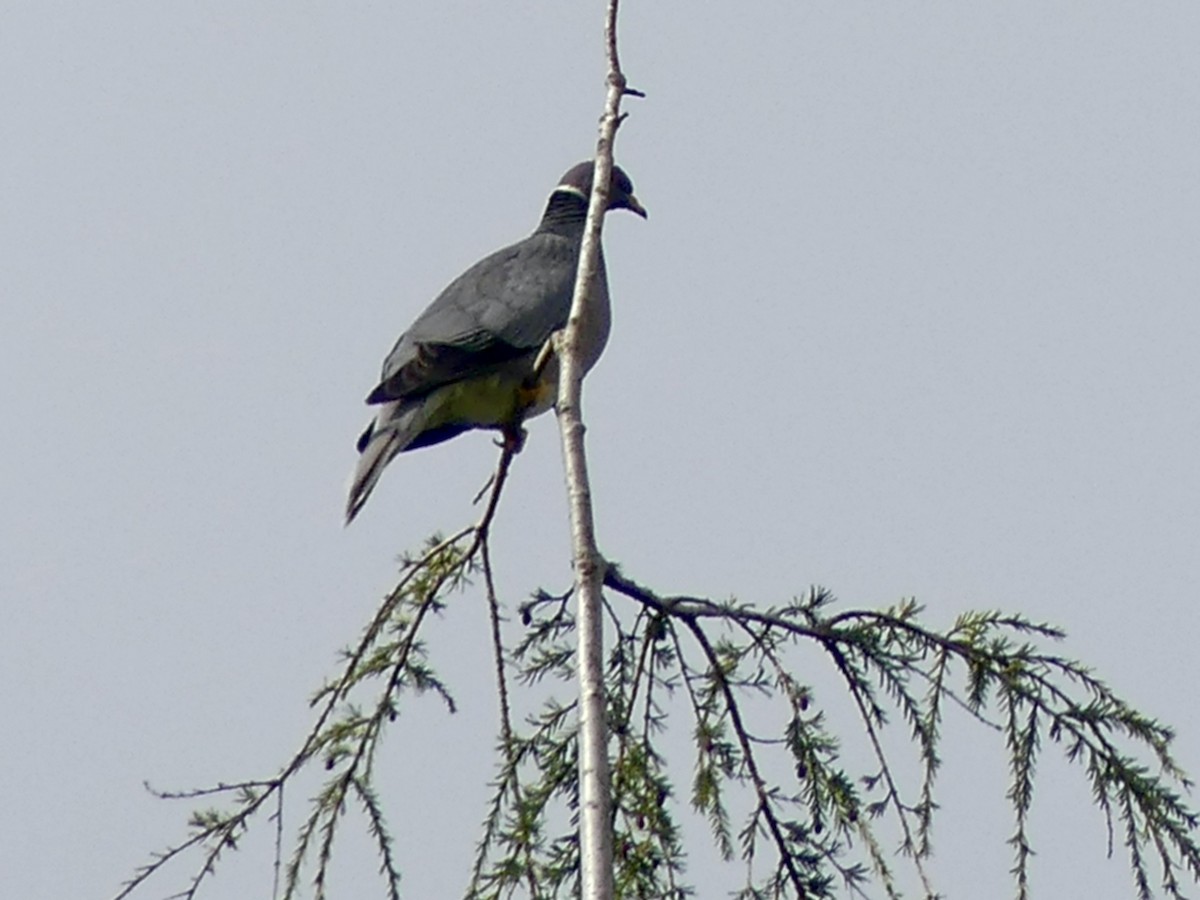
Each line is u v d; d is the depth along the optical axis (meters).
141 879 10.72
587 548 9.16
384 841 10.84
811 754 10.46
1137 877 10.23
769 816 10.42
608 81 11.00
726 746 10.53
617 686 10.73
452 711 11.12
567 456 9.45
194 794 10.75
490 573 11.35
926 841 10.38
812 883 10.38
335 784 10.87
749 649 10.63
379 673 11.09
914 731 10.48
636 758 10.46
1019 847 10.36
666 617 10.68
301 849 10.83
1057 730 10.34
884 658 10.53
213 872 10.76
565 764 10.58
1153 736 10.23
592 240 10.37
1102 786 10.27
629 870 10.11
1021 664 10.31
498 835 10.51
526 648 11.08
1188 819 10.12
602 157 10.74
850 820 10.35
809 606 10.59
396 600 11.26
